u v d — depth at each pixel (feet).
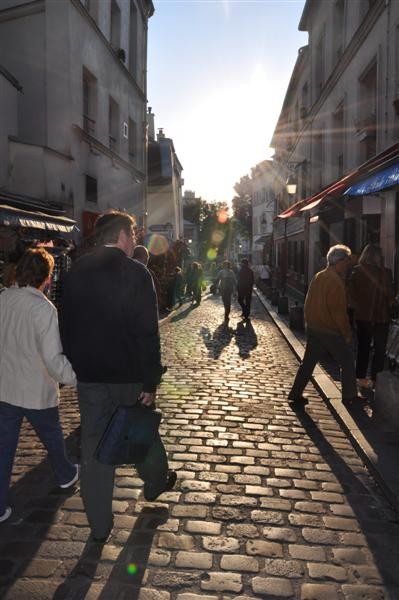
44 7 43.50
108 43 54.08
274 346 34.68
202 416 18.56
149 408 10.27
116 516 11.23
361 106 45.01
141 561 9.57
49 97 44.24
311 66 69.15
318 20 64.80
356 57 45.47
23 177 37.99
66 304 10.23
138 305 9.82
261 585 8.93
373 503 12.10
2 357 10.74
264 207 160.97
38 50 44.01
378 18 38.81
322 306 18.89
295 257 83.15
